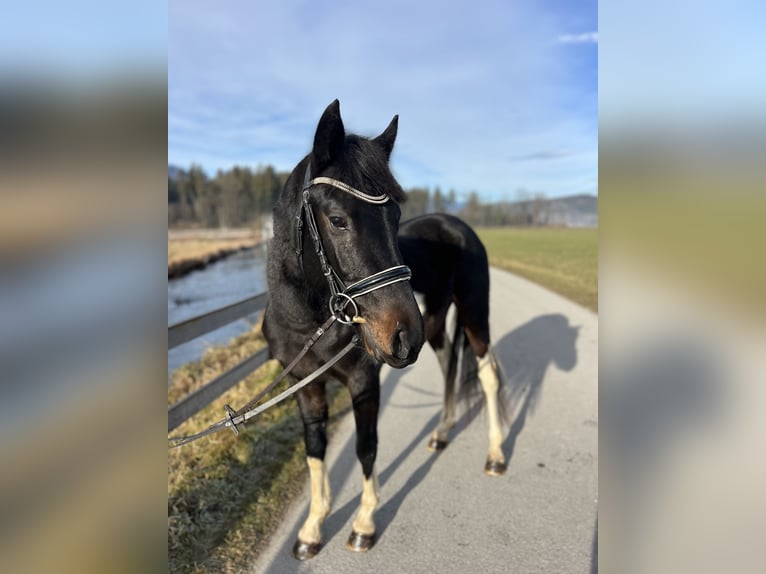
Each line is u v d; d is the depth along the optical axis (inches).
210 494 114.3
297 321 92.8
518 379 197.8
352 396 98.9
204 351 255.6
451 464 133.6
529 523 107.3
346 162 78.1
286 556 98.5
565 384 190.9
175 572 91.8
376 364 97.5
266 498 116.2
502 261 797.9
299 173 89.4
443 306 131.6
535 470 129.2
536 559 96.2
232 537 102.4
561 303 381.7
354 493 121.1
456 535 104.1
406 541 102.7
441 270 132.0
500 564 95.1
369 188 76.7
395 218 79.7
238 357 224.1
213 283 556.1
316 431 102.7
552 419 159.5
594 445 141.6
